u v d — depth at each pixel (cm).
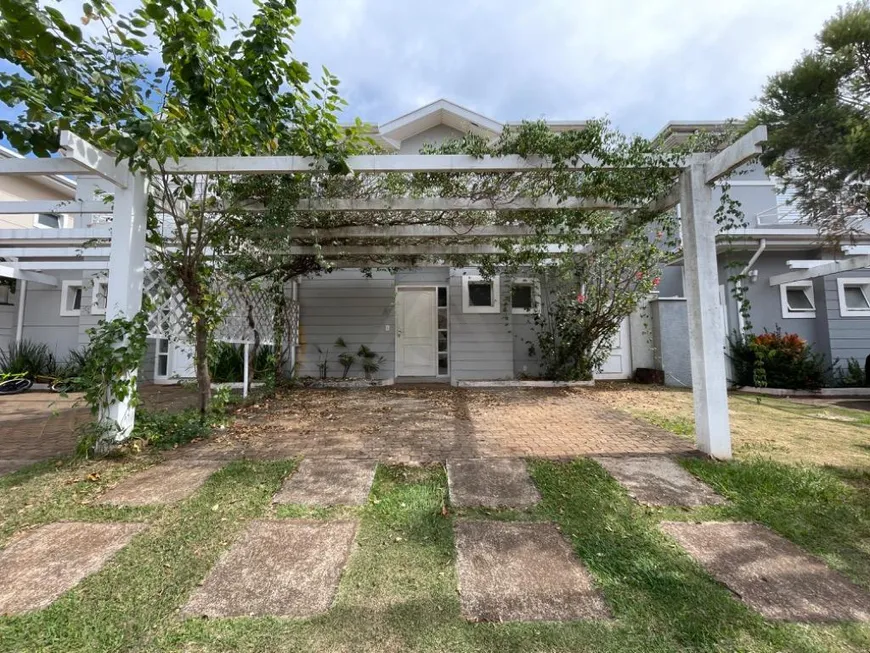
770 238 893
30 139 343
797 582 223
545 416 591
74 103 352
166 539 260
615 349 1021
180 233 479
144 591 212
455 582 221
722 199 430
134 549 249
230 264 598
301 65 398
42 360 949
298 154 450
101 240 688
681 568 234
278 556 243
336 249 772
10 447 448
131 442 406
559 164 430
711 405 398
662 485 340
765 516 291
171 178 474
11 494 319
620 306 856
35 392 868
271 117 421
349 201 539
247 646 177
